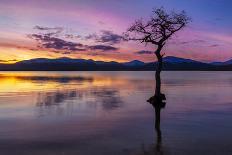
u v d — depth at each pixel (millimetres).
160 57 36125
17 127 20609
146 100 38344
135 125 21438
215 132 18859
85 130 19656
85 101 37062
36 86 68375
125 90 56406
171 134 18375
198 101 37188
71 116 25516
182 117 25078
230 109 30000
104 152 14414
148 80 107000
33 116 25500
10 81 94188
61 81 95875
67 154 14125
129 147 15305
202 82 87500
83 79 114625
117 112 27875
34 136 17875
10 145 15742
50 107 31359
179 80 102875
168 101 37156
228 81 94250
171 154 13992
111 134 18406
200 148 15000
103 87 65188
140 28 35844
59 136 17844
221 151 14438
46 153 14289
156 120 23531
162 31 35531
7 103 34906
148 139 17062
